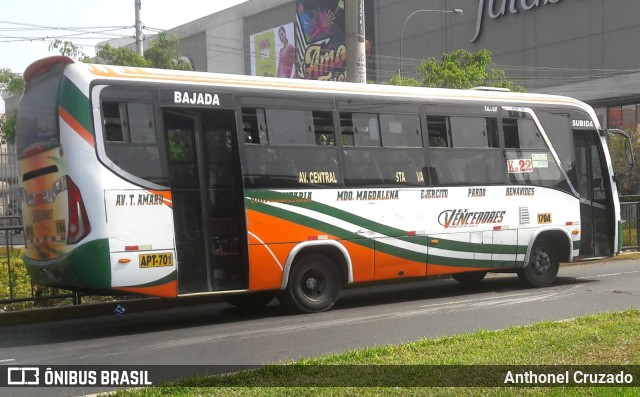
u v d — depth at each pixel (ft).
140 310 43.01
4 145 66.80
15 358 29.50
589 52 147.64
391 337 31.01
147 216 34.01
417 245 42.09
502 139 45.91
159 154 34.58
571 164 48.80
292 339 31.60
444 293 46.85
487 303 40.73
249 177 37.09
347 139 40.24
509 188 45.80
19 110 36.73
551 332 28.09
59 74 33.81
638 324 29.19
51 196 33.91
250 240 36.83
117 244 33.14
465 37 167.53
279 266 37.68
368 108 41.09
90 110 33.14
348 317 37.35
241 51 213.05
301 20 193.26
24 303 41.22
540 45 155.33
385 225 41.06
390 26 182.19
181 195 35.42
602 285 47.16
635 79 139.95
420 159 42.60
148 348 30.86
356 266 40.19
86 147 32.86
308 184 38.73
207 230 36.01
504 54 161.27
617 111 146.72
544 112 47.98
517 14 159.02
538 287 47.42
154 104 34.73
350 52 54.80
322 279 39.83
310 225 38.65
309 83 39.52
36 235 35.35
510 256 45.80
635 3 140.36
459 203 43.78
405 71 177.68
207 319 39.14
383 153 41.34
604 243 50.08
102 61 65.26
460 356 24.27
